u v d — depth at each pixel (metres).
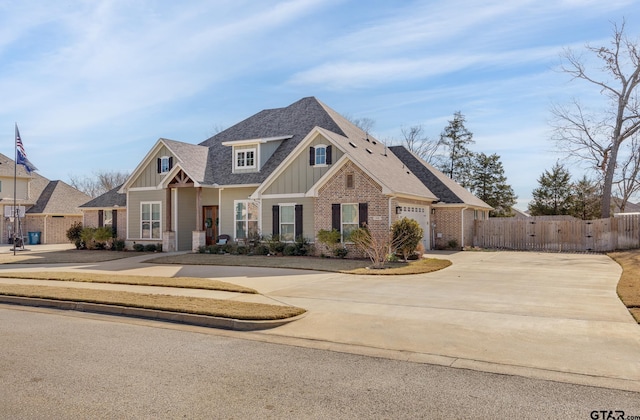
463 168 52.75
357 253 20.88
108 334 8.52
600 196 43.16
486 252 25.88
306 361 6.77
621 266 18.02
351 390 5.56
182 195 27.02
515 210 56.91
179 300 10.85
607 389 5.55
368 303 10.75
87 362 6.72
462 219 28.00
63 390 5.57
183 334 8.52
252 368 6.43
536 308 10.02
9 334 8.53
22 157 28.27
